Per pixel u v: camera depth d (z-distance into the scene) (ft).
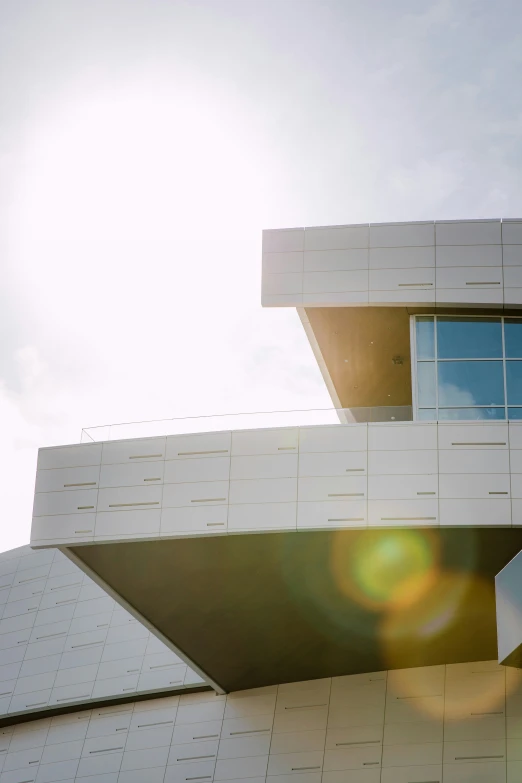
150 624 87.56
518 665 66.33
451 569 77.66
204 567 79.20
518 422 76.02
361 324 88.48
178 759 101.50
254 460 77.92
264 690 100.89
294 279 85.81
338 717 94.73
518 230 84.69
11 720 116.26
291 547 76.79
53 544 78.48
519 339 83.56
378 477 75.82
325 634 88.43
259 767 95.76
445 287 83.71
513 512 73.46
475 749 87.97
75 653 115.65
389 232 85.92
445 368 83.10
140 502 78.38
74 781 106.73
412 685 93.56
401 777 88.63
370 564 77.66
